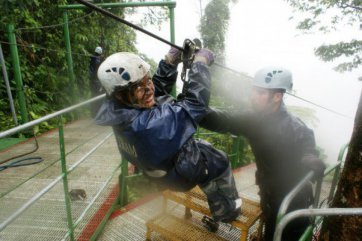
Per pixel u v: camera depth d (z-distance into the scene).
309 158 2.19
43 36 7.95
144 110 1.63
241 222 2.65
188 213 3.37
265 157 2.55
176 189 1.91
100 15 9.52
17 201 3.26
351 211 1.52
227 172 2.18
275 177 2.56
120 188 3.71
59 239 2.71
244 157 6.16
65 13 6.27
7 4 5.35
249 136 2.59
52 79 7.78
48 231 2.81
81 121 6.92
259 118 2.49
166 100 1.95
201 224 3.28
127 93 1.60
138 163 1.79
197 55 1.87
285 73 2.39
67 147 4.98
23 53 7.21
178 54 2.16
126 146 1.75
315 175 2.12
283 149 2.43
